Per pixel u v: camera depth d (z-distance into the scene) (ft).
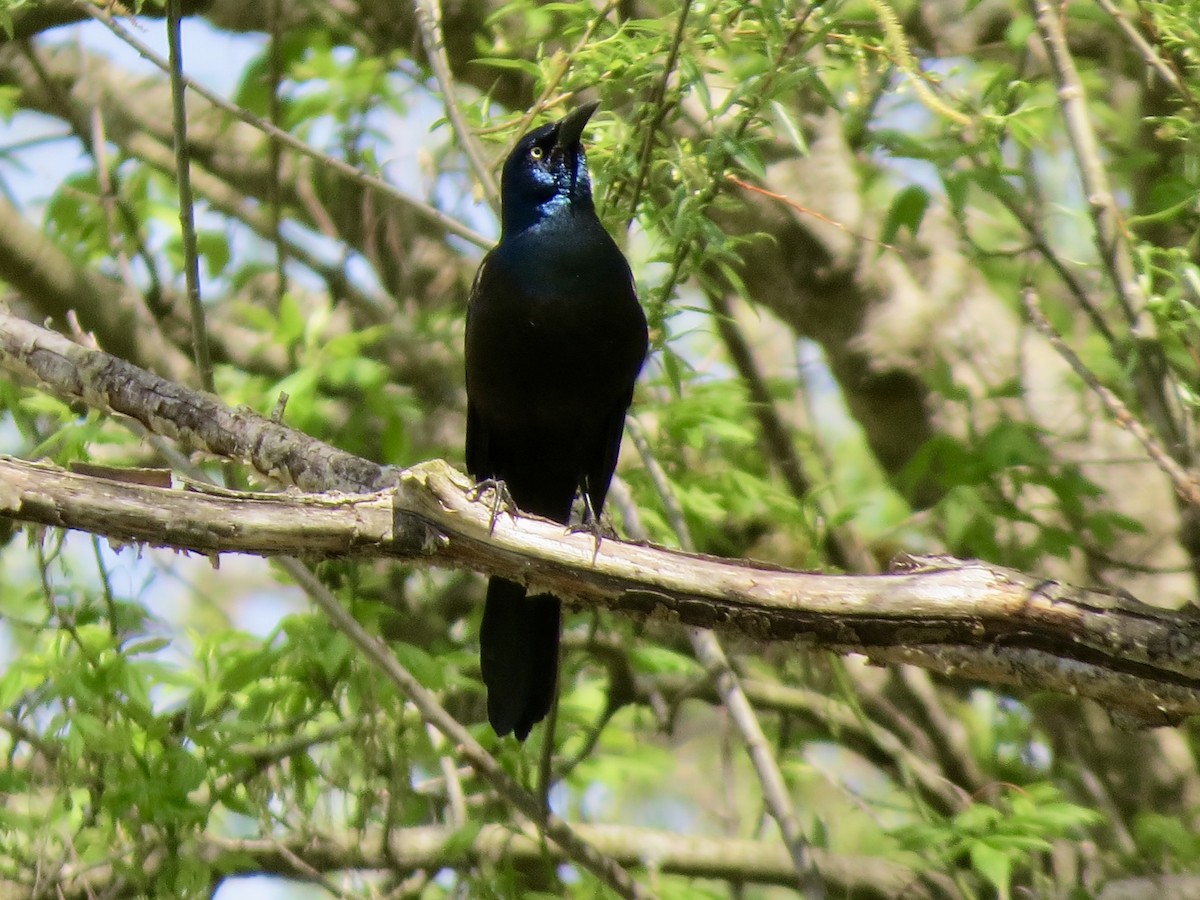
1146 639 20.61
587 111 29.25
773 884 35.09
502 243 29.27
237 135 44.78
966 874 33.91
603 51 29.09
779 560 39.14
